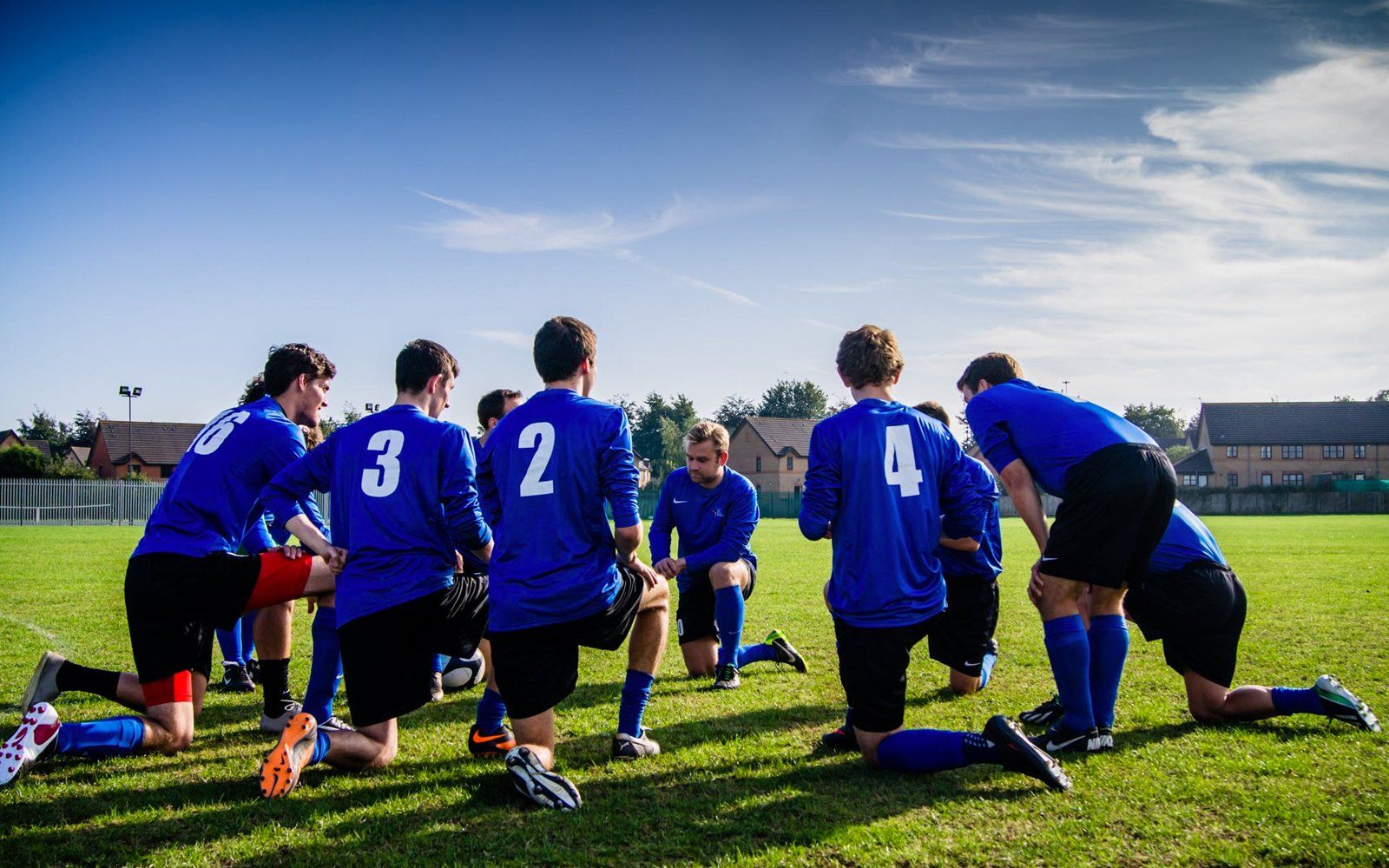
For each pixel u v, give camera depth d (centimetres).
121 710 507
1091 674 406
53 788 357
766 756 401
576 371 383
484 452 383
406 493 374
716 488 605
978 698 522
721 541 594
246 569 402
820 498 367
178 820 321
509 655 352
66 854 290
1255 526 3225
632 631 409
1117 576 384
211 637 423
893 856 283
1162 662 620
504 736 409
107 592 1093
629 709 408
